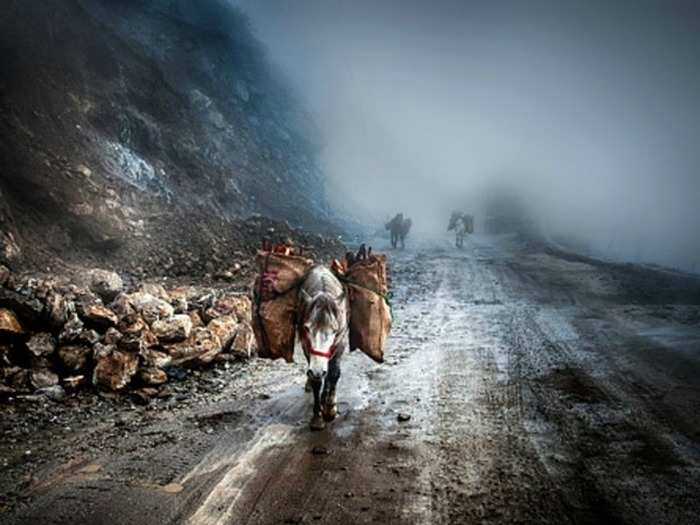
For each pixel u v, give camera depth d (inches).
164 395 233.8
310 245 733.9
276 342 205.0
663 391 226.4
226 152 1059.3
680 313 398.9
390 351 316.5
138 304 281.7
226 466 169.0
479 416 208.5
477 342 331.3
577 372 259.8
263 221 725.3
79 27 721.6
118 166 624.1
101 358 235.5
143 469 167.0
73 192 471.8
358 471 165.2
